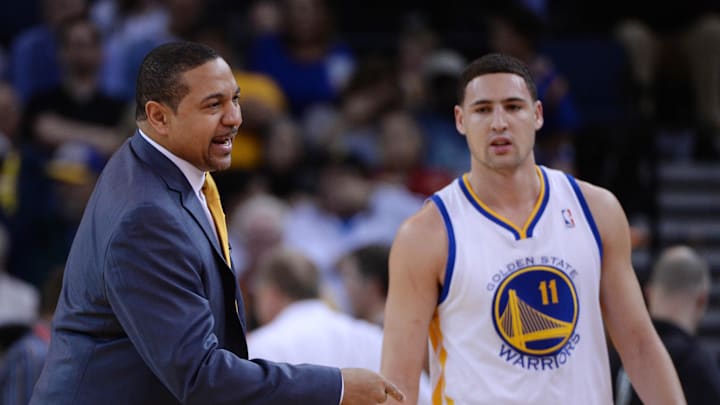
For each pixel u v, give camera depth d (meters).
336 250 25.31
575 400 11.56
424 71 30.45
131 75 28.89
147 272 9.98
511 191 11.90
